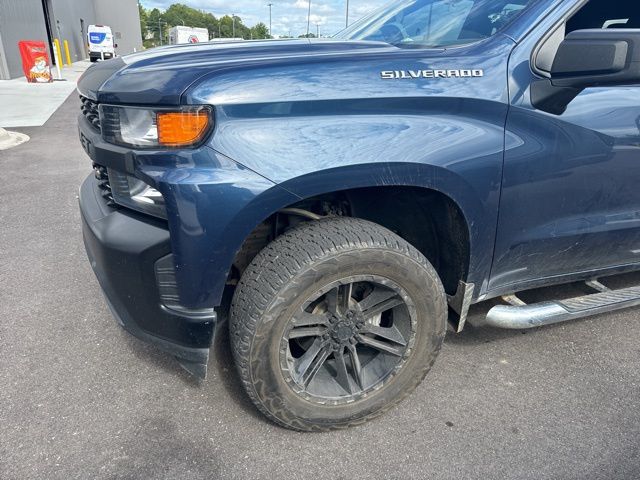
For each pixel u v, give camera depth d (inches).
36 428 74.0
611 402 83.6
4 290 113.9
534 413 80.6
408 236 84.7
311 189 61.5
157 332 67.7
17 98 419.8
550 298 114.9
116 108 62.4
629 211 87.3
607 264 94.8
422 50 70.0
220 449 71.9
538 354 96.1
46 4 938.7
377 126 63.2
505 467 69.9
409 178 65.1
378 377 75.2
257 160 59.2
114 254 64.7
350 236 65.2
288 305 63.8
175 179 57.8
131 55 77.6
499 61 70.0
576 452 72.7
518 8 75.7
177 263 61.2
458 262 78.7
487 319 83.8
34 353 91.7
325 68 63.1
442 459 71.2
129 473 67.1
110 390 82.8
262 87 59.6
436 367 91.3
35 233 148.2
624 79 63.8
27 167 220.1
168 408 79.3
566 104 72.2
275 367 66.7
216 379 86.3
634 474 69.1
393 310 75.2
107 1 1576.0
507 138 70.2
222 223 59.3
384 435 75.4
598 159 77.7
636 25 101.2
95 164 73.0
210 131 58.3
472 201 70.4
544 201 76.8
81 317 104.0
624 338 102.3
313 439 74.4
